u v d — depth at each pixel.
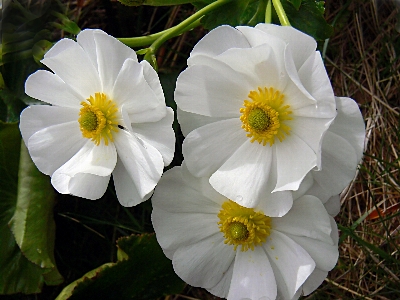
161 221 0.26
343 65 0.37
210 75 0.23
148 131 0.24
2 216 0.34
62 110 0.26
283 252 0.25
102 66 0.24
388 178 0.34
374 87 0.36
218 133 0.24
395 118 0.35
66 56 0.24
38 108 0.26
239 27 0.22
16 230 0.32
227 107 0.24
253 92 0.23
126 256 0.31
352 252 0.34
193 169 0.24
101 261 0.36
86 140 0.26
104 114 0.25
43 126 0.26
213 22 0.29
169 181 0.25
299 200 0.24
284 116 0.23
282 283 0.25
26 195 0.32
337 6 0.37
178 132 0.35
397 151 0.35
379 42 0.37
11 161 0.34
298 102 0.23
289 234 0.25
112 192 0.35
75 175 0.25
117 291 0.33
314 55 0.21
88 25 0.38
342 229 0.31
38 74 0.26
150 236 0.32
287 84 0.23
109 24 0.38
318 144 0.21
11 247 0.33
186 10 0.38
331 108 0.21
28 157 0.33
